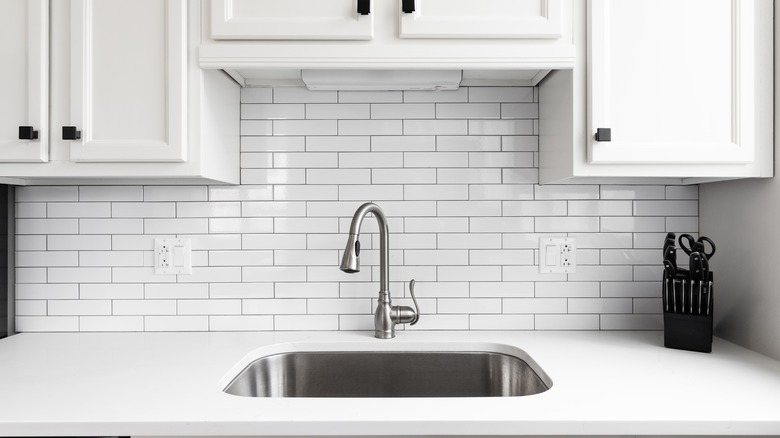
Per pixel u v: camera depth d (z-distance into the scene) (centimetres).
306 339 147
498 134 159
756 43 125
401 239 159
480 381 143
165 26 125
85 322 157
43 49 125
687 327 134
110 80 125
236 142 155
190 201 158
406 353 144
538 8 125
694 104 124
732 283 144
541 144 156
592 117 124
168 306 158
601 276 159
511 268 159
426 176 159
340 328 158
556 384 107
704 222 157
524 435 92
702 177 140
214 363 123
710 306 132
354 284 158
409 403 97
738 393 102
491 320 159
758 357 128
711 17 124
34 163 126
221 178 142
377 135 159
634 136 124
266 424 89
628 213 159
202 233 158
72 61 125
